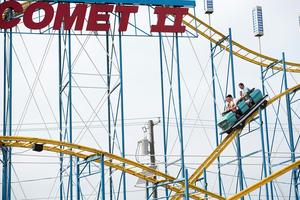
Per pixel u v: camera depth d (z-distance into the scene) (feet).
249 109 84.58
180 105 83.20
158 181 81.82
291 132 98.53
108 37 91.45
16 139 67.82
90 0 83.66
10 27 79.15
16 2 79.97
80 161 76.18
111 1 85.05
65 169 81.35
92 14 84.12
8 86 76.69
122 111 81.76
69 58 81.05
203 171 83.30
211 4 104.22
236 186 93.30
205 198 82.84
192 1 89.04
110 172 84.02
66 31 84.53
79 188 74.84
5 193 70.38
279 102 101.35
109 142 87.40
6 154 71.92
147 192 84.28
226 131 83.87
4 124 79.66
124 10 85.56
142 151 93.76
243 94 85.51
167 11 87.45
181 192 82.79
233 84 91.20
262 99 85.35
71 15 82.74
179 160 85.71
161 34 89.61
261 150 83.30
